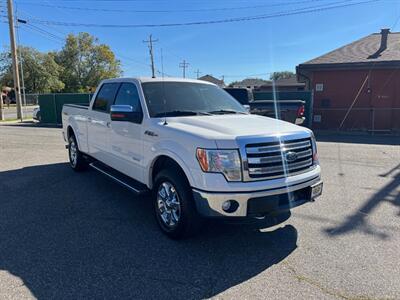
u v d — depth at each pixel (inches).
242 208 133.4
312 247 147.6
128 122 184.7
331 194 223.1
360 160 338.0
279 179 139.9
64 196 215.3
